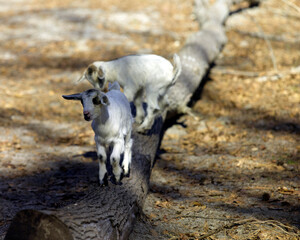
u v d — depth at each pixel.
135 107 22.95
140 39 47.91
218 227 15.84
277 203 17.59
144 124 20.06
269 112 28.94
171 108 26.25
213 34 39.16
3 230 15.60
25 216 11.84
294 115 28.11
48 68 41.12
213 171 21.42
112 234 13.41
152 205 17.75
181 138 26.36
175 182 20.31
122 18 55.34
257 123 27.61
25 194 18.98
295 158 22.22
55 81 37.88
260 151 23.47
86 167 22.06
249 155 23.03
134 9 59.22
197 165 22.28
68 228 11.82
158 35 49.06
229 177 20.62
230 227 15.74
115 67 19.44
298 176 20.12
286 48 43.59
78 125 28.91
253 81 34.84
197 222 16.30
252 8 57.09
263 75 35.66
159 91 19.56
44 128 28.11
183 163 22.61
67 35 50.09
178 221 16.41
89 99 13.90
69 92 35.31
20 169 21.69
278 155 22.78
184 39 47.12
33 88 36.16
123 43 46.91
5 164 22.19
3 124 28.19
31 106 32.09
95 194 15.05
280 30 49.47
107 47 45.94
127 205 15.21
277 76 35.09
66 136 26.94
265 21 52.62
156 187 19.70
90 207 13.70
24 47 47.00
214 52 37.03
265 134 25.84
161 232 15.59
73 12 58.81
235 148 24.19
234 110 29.94
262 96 31.73
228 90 33.31
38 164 22.39
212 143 25.23
